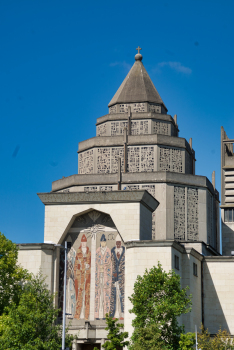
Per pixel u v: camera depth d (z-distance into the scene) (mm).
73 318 54531
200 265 58719
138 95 76625
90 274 55281
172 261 51875
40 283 49750
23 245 55438
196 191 70250
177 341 46250
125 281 52625
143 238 55219
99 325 53906
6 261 51938
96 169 72438
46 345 43781
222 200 74250
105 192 55156
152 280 47219
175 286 47312
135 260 52031
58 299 54938
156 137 71812
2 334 45688
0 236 52906
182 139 72938
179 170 72062
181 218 68688
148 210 57531
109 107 78062
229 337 51812
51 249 55375
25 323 44875
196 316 55469
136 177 69438
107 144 72750
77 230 56438
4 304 50688
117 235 55500
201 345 48469
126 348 50156
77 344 53531
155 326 44812
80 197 55812
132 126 74625
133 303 47031
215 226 74688
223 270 58375
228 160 75500
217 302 57750
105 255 55344
